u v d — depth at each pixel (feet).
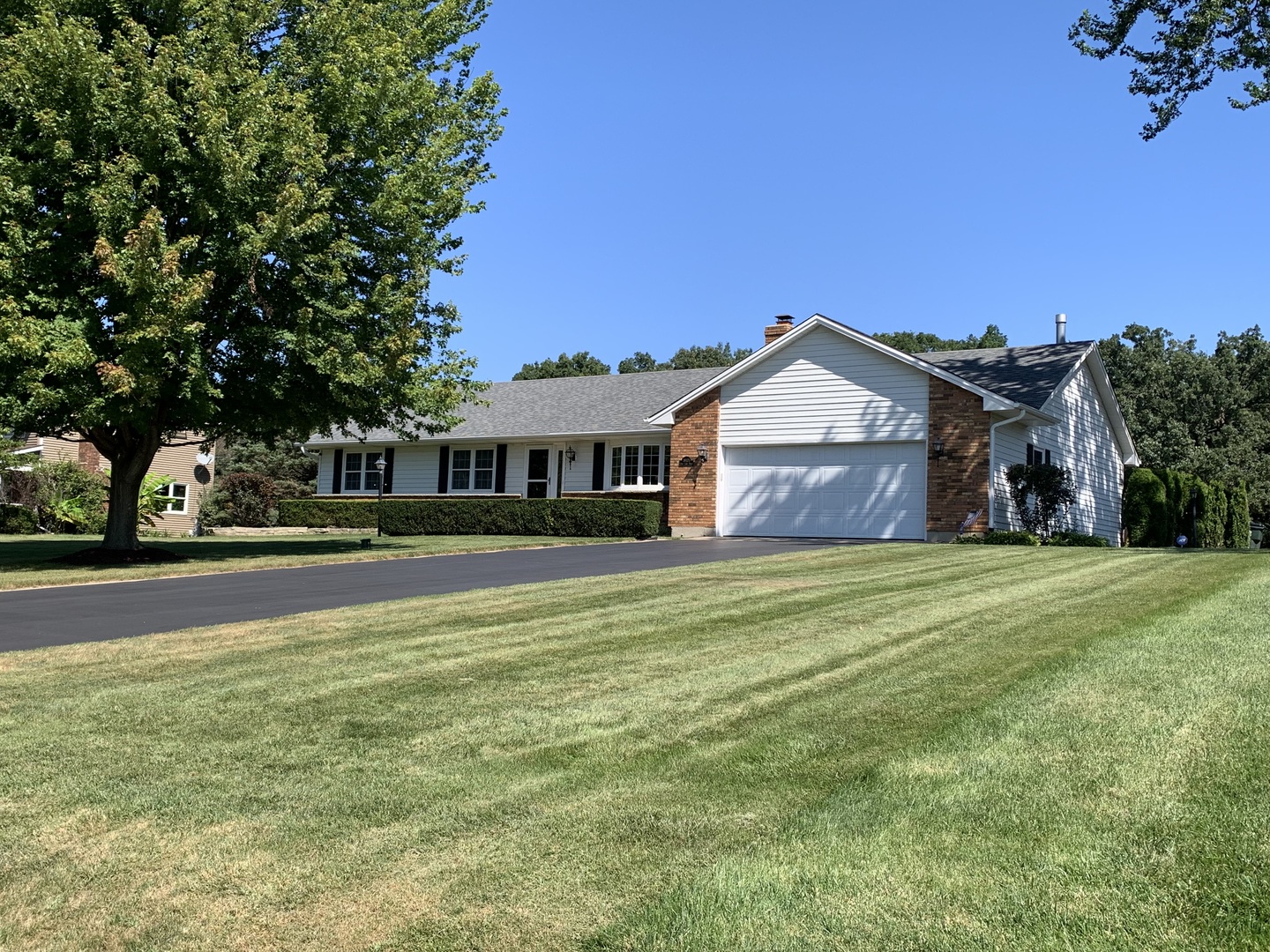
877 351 69.21
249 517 115.34
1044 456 75.31
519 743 16.62
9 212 47.34
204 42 52.44
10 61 47.70
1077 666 20.43
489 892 11.11
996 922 9.86
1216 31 60.59
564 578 40.78
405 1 63.16
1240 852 11.09
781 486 72.95
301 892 11.34
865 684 19.75
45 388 46.96
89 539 82.07
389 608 31.86
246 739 17.20
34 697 20.25
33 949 10.32
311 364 54.29
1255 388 149.48
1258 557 43.93
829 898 10.49
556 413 100.32
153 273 46.21
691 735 16.74
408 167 57.16
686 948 9.66
